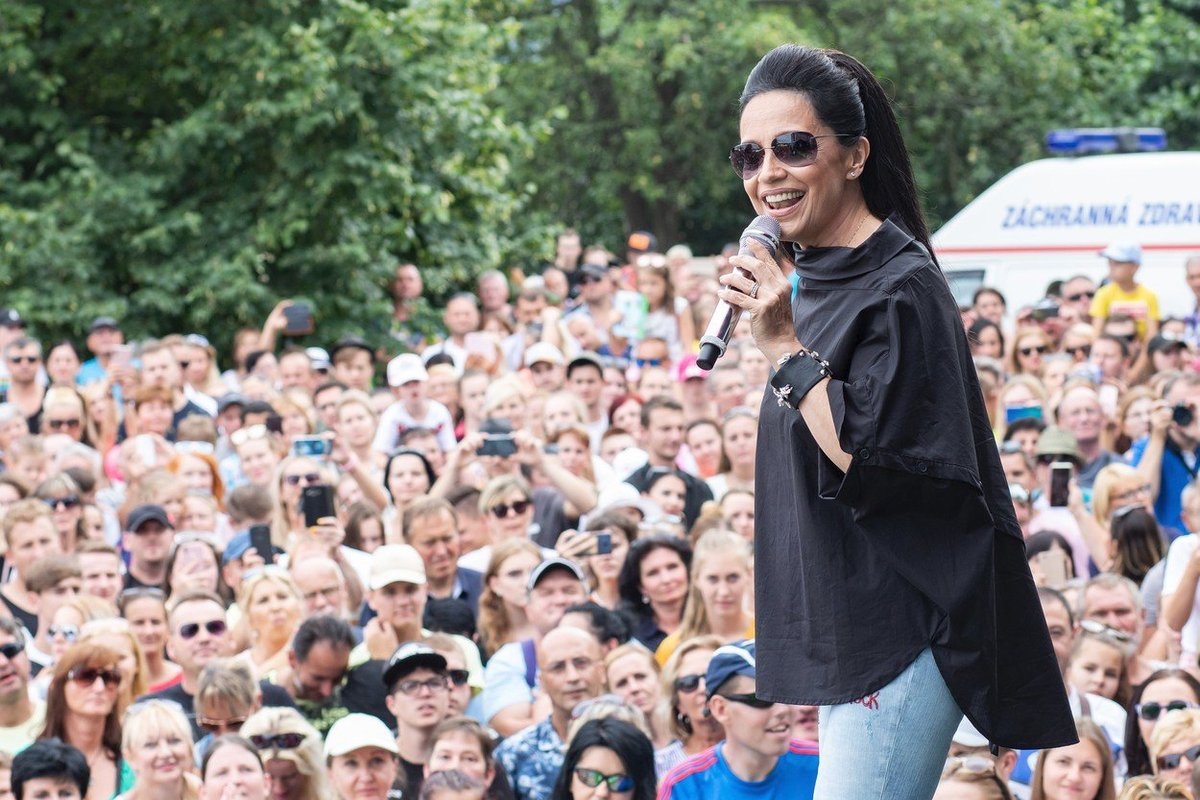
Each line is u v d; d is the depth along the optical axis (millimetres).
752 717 5367
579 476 9219
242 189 16359
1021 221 14078
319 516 8445
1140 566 7867
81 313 15312
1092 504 8586
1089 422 9727
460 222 17562
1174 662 7105
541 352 11406
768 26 24125
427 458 9836
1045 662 2881
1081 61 27422
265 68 15492
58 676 6383
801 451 2803
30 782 5703
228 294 15484
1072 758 5527
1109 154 14703
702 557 6887
